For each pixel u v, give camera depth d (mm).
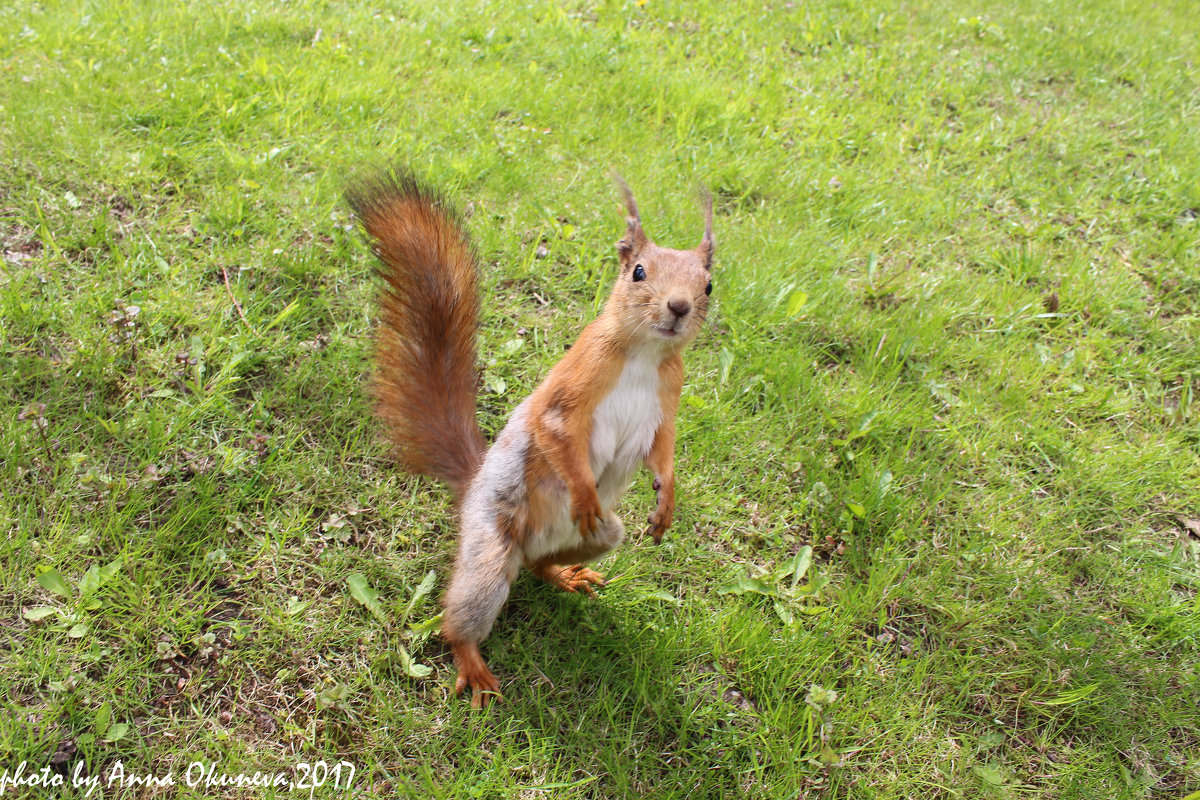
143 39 1124
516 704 650
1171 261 977
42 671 623
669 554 730
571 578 704
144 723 619
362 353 800
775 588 713
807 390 821
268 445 735
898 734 659
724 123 1112
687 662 678
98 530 679
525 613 693
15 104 950
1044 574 737
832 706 662
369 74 1104
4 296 775
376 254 699
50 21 1149
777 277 900
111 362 756
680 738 644
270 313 821
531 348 833
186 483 714
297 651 654
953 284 925
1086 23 1553
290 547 697
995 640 705
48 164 893
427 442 700
